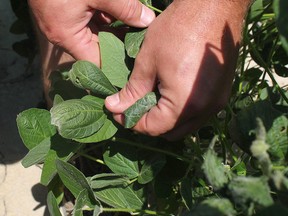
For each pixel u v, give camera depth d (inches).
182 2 15.0
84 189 15.2
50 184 17.6
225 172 11.6
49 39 17.6
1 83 29.5
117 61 16.6
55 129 17.2
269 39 21.3
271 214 9.5
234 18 14.8
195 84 14.4
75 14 16.8
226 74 14.8
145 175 16.7
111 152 17.2
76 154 17.9
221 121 21.2
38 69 30.0
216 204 10.4
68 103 15.4
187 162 17.8
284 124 12.8
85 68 15.7
